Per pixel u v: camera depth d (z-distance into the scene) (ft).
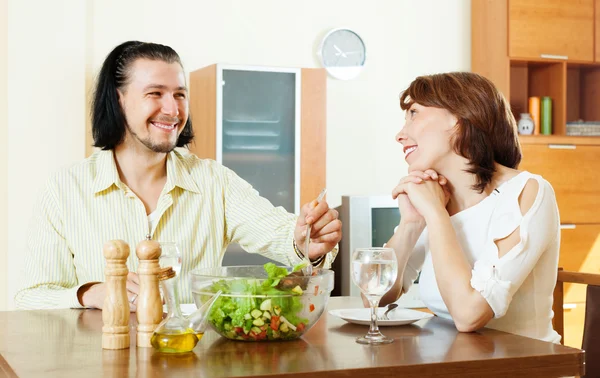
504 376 4.36
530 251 5.67
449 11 16.34
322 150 14.07
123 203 7.47
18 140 13.15
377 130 15.76
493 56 15.78
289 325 4.76
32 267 7.25
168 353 4.45
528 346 4.71
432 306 6.39
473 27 16.37
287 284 4.74
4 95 13.32
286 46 15.11
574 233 15.57
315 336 5.05
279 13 15.06
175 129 7.39
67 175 7.51
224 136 13.41
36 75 13.20
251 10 14.85
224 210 7.99
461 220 6.24
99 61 13.78
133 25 14.02
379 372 4.11
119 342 4.58
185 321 4.53
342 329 5.33
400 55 15.94
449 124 6.20
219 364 4.15
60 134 13.33
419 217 6.54
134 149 7.50
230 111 13.44
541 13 15.60
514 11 15.38
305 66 15.25
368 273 4.83
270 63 14.99
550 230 5.83
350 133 15.56
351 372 4.05
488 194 6.25
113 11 13.88
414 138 6.31
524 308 5.98
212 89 13.38
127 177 7.59
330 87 15.42
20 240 13.16
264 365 4.13
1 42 13.29
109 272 4.61
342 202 13.84
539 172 15.43
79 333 5.15
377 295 4.89
